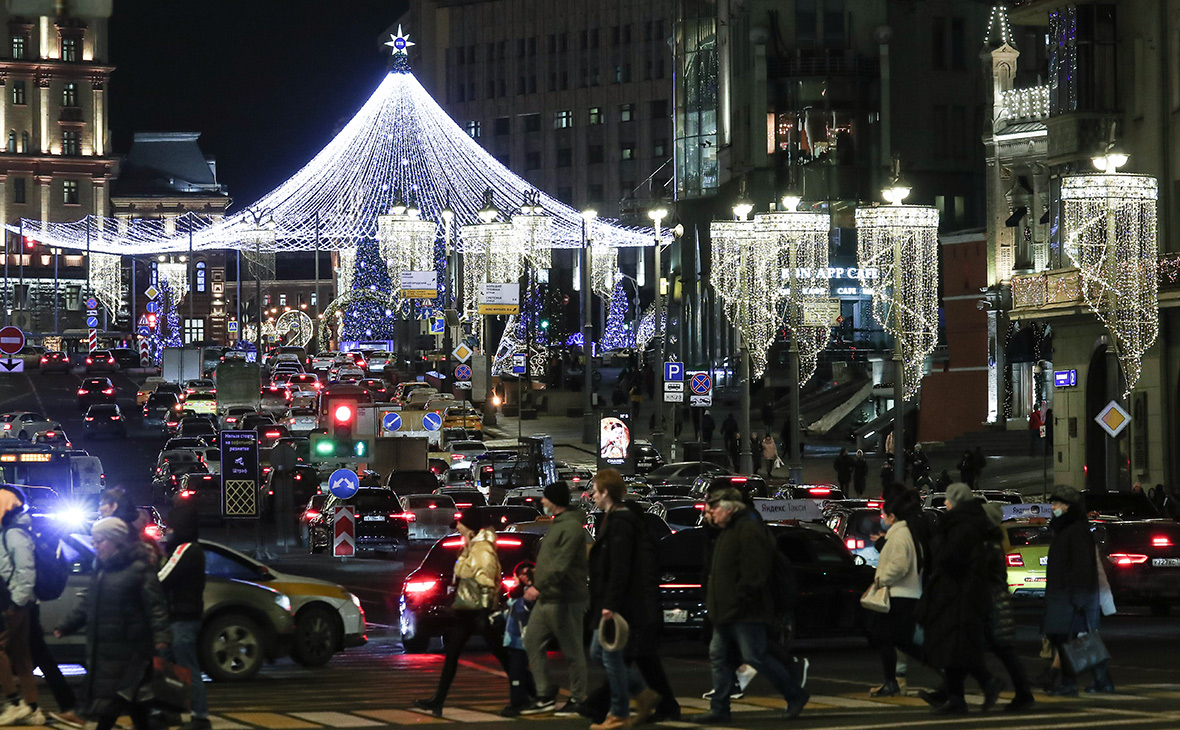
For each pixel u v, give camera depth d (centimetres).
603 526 3559
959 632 3703
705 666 5250
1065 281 11925
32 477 10200
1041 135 16612
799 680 3603
